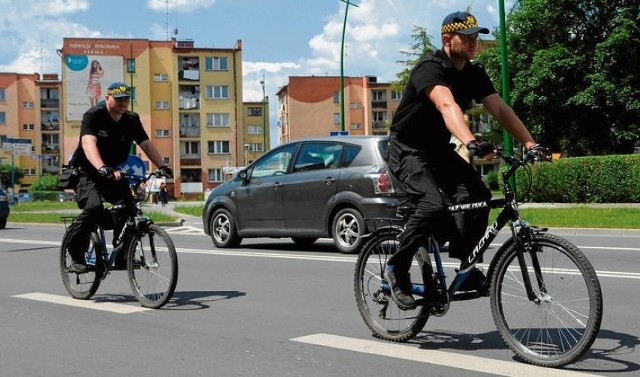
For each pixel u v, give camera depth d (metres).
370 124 97.19
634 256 10.42
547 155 4.32
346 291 7.55
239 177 12.60
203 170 80.56
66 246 7.29
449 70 4.68
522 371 4.27
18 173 94.56
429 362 4.55
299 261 10.27
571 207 22.09
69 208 37.06
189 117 80.12
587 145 39.06
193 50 79.88
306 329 5.67
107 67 77.81
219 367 4.56
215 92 80.62
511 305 4.53
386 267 5.17
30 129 96.50
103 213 6.88
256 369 4.49
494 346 4.96
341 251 11.09
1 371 4.56
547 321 4.36
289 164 11.92
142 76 78.88
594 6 37.84
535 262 4.39
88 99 77.31
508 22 39.38
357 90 97.38
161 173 6.77
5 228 21.47
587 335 4.14
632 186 23.14
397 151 4.89
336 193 11.11
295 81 96.00
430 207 4.69
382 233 5.25
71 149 76.88
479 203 4.60
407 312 5.14
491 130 45.34
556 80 36.34
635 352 4.70
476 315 6.10
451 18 4.63
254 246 13.06
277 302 6.93
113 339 5.40
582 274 4.15
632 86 34.94
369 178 10.74
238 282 8.32
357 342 5.17
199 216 25.81
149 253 6.65
